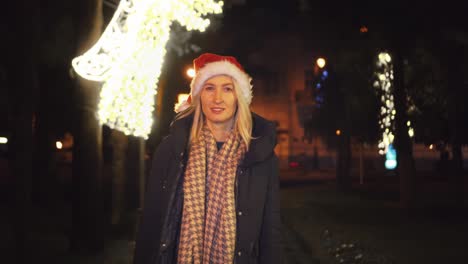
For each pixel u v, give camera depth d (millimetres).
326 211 17641
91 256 9914
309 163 54125
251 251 3248
